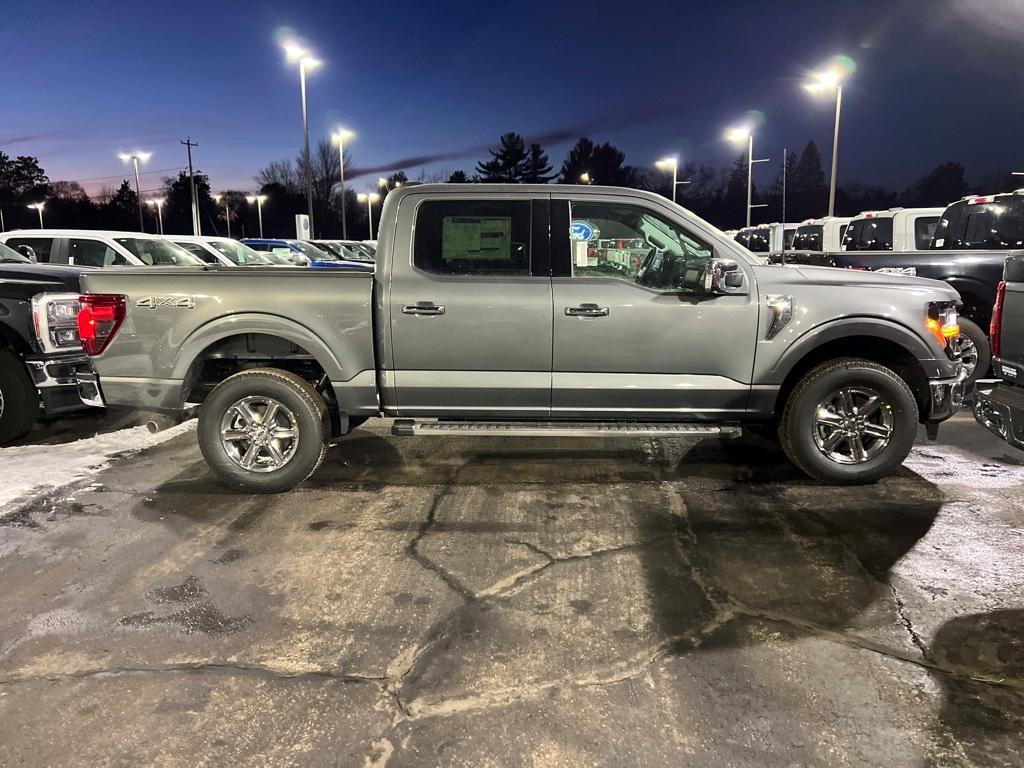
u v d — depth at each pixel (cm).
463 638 310
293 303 466
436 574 370
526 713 261
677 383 473
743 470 532
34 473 530
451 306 461
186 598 346
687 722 255
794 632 313
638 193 469
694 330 464
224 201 9594
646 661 292
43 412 627
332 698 270
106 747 245
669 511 453
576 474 527
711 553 391
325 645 305
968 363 732
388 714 261
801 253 912
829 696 269
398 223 468
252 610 334
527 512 454
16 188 10319
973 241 903
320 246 2414
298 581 363
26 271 623
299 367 512
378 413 488
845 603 337
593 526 430
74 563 383
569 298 461
